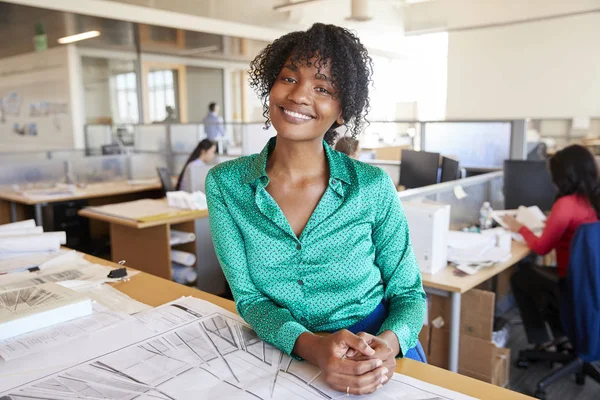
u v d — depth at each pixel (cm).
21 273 128
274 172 90
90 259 147
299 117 84
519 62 856
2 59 730
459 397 71
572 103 814
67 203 430
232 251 91
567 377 240
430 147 384
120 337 89
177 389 72
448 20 686
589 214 224
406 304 93
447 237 212
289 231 87
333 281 90
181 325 95
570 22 795
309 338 79
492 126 350
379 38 676
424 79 830
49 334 91
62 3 517
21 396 70
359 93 88
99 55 799
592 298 194
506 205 316
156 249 299
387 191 93
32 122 772
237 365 80
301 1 612
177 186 392
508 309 323
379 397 71
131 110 849
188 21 641
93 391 71
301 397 70
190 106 933
